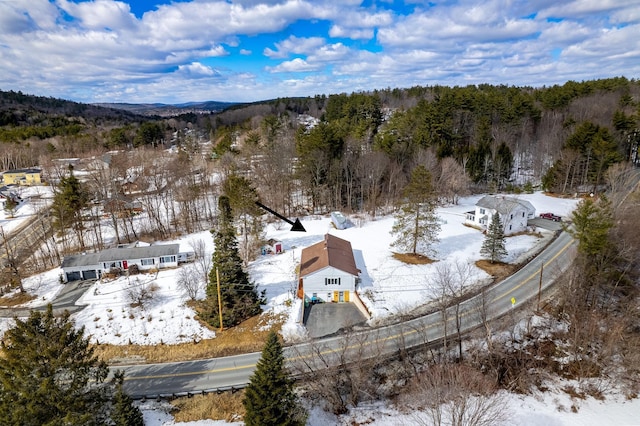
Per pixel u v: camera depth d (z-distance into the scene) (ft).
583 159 232.94
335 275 134.51
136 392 97.86
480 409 81.10
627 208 143.95
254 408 73.15
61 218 183.93
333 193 235.81
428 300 130.93
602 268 118.01
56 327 71.87
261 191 230.48
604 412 89.76
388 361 104.06
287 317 126.62
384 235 187.42
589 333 105.19
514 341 110.22
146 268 160.66
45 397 65.46
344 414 90.17
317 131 228.84
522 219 184.55
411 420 86.17
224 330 122.93
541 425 86.12
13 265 154.61
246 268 156.25
